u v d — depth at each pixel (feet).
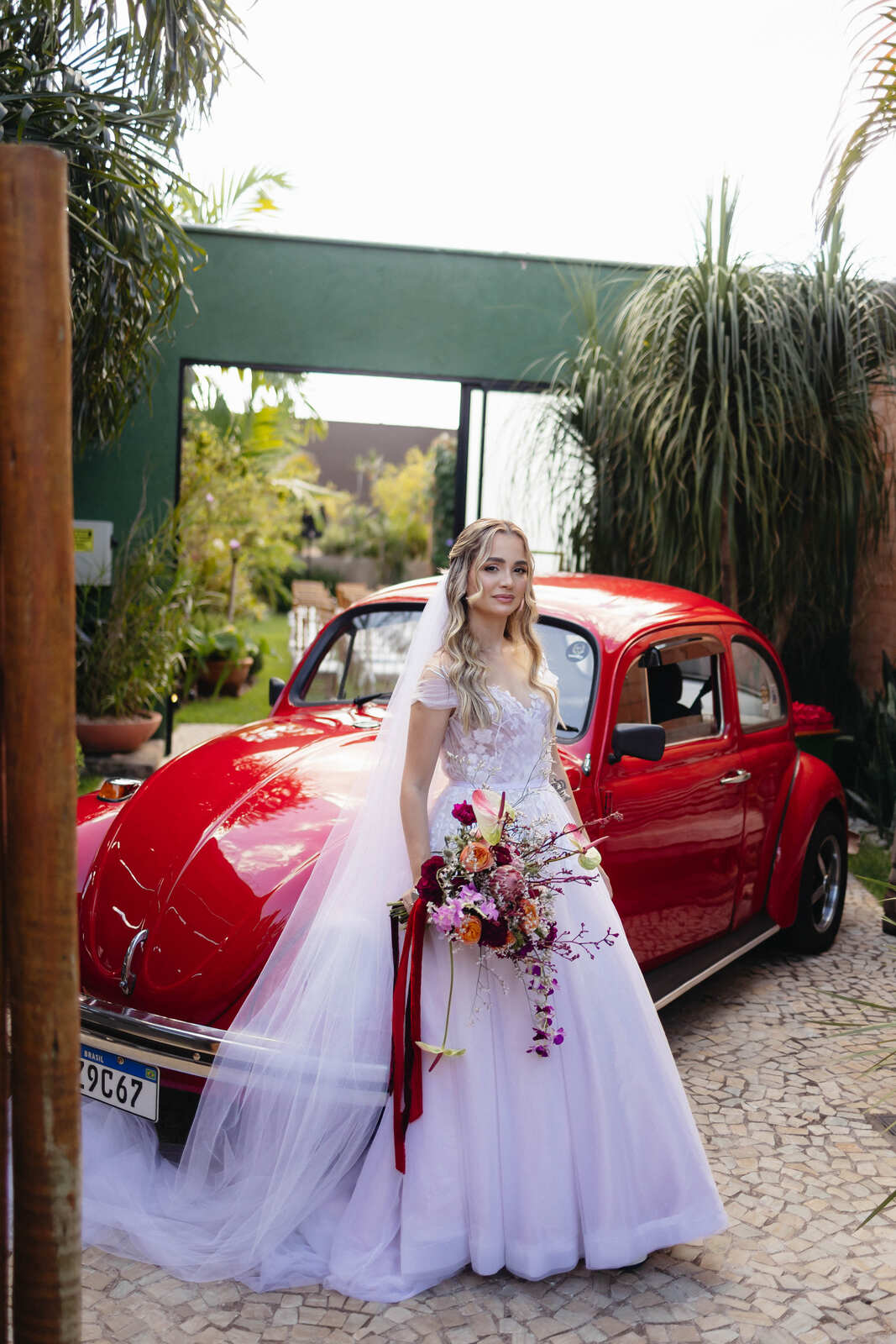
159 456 25.63
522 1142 8.00
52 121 14.35
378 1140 8.27
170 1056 8.62
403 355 25.82
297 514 57.00
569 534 22.75
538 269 25.84
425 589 13.58
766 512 19.79
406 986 8.05
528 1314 7.75
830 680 25.89
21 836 4.62
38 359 4.43
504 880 7.50
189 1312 7.64
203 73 14.93
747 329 19.77
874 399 21.43
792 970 15.29
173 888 9.37
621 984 8.45
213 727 32.12
